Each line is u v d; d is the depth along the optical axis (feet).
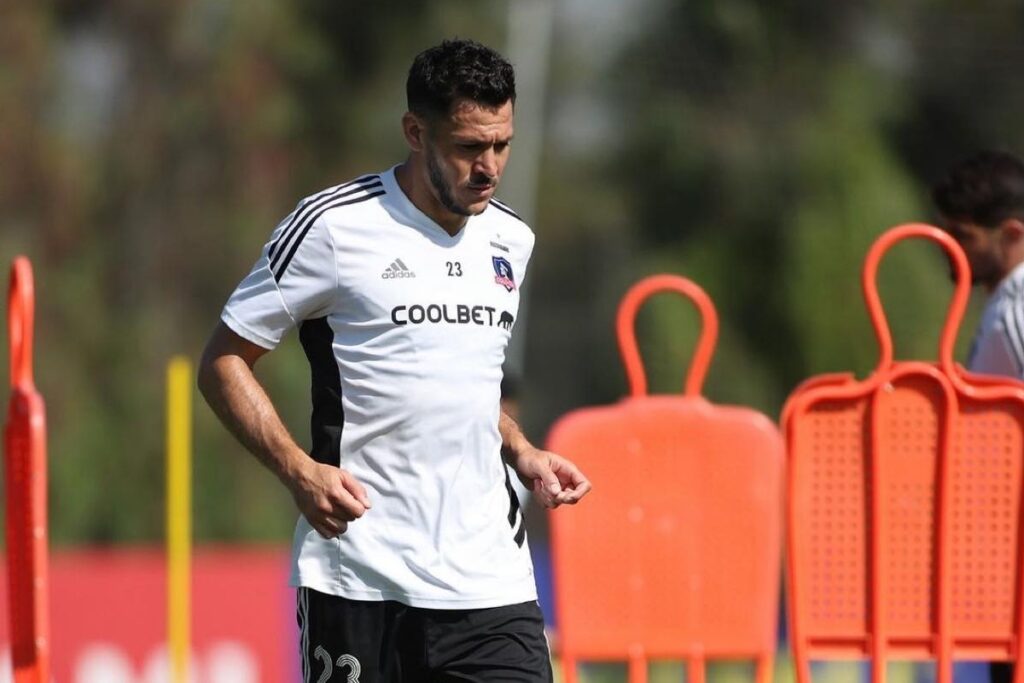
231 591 117.08
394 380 47.16
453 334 47.47
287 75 262.26
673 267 279.08
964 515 55.93
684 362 256.73
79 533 234.38
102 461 237.04
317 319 47.78
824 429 55.93
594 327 317.01
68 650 114.01
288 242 46.98
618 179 302.45
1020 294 58.29
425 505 47.44
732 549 56.54
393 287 47.09
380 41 272.51
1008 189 58.85
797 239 266.36
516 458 50.03
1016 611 55.77
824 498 55.88
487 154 46.29
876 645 55.31
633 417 56.75
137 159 254.88
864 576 55.67
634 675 56.44
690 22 289.53
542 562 110.11
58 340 243.40
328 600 47.75
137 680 114.42
